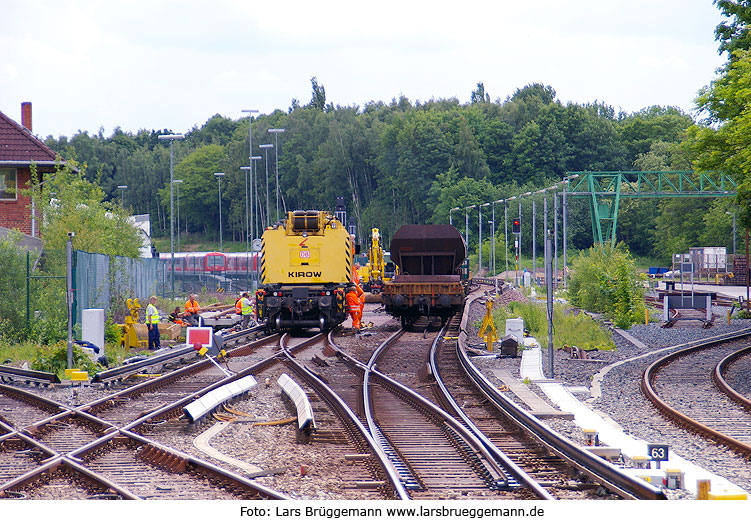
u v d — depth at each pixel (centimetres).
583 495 2580
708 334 8219
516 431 3534
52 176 10500
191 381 5353
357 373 5653
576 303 11712
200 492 2642
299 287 8381
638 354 6744
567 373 5591
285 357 6512
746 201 8069
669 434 3653
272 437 3575
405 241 9281
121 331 7488
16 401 4672
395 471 2789
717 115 7319
